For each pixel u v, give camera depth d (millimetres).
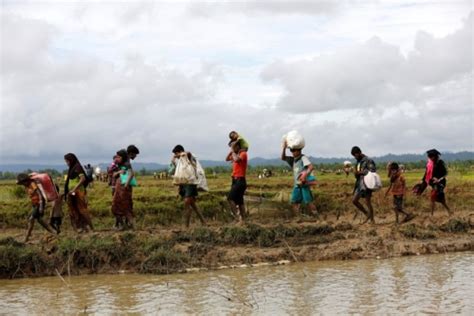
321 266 12469
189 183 15008
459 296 9641
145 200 19266
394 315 8586
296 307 9133
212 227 14828
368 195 16000
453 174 41812
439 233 15531
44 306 9359
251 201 19594
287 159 16359
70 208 14141
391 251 13828
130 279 11383
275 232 14172
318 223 15312
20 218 16797
